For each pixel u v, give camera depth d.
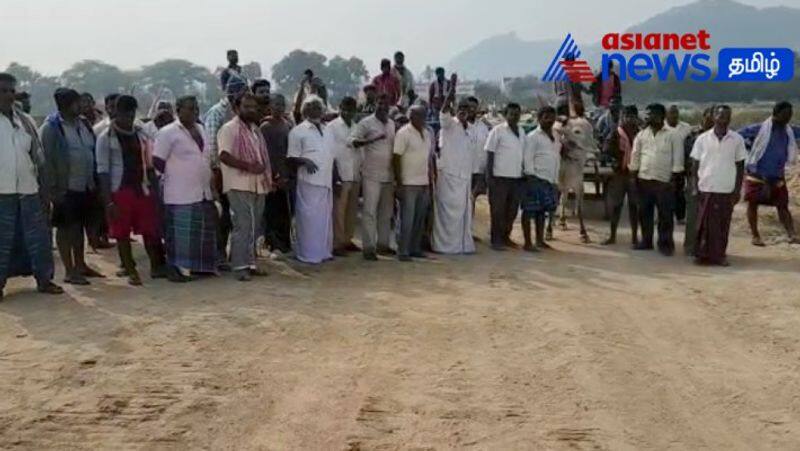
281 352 6.50
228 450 4.80
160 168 8.71
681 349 6.78
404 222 10.59
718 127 10.30
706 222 10.36
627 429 5.16
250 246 9.20
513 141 11.29
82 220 8.78
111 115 9.88
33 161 8.17
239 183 8.99
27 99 11.76
